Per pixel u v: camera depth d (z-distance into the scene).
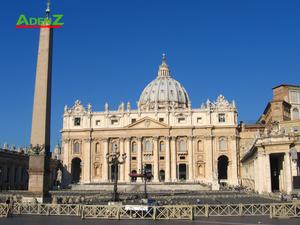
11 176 96.06
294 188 47.16
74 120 133.88
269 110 113.06
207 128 127.44
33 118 37.56
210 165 125.50
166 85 185.00
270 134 56.38
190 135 127.81
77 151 132.75
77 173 137.00
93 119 133.12
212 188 101.19
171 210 30.88
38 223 26.92
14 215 32.38
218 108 128.88
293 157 53.69
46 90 37.47
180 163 127.94
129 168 127.94
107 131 131.25
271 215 30.59
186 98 189.50
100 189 104.12
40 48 37.78
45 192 37.56
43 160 37.09
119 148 130.00
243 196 64.00
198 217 31.20
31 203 34.16
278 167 63.50
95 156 131.38
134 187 103.44
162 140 129.38
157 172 127.00
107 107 133.25
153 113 130.62
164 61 195.62
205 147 127.31
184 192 85.38
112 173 129.25
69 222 27.72
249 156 83.81
